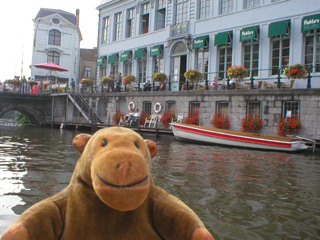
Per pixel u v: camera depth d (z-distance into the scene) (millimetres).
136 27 26531
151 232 1373
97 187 1139
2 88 28547
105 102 23984
